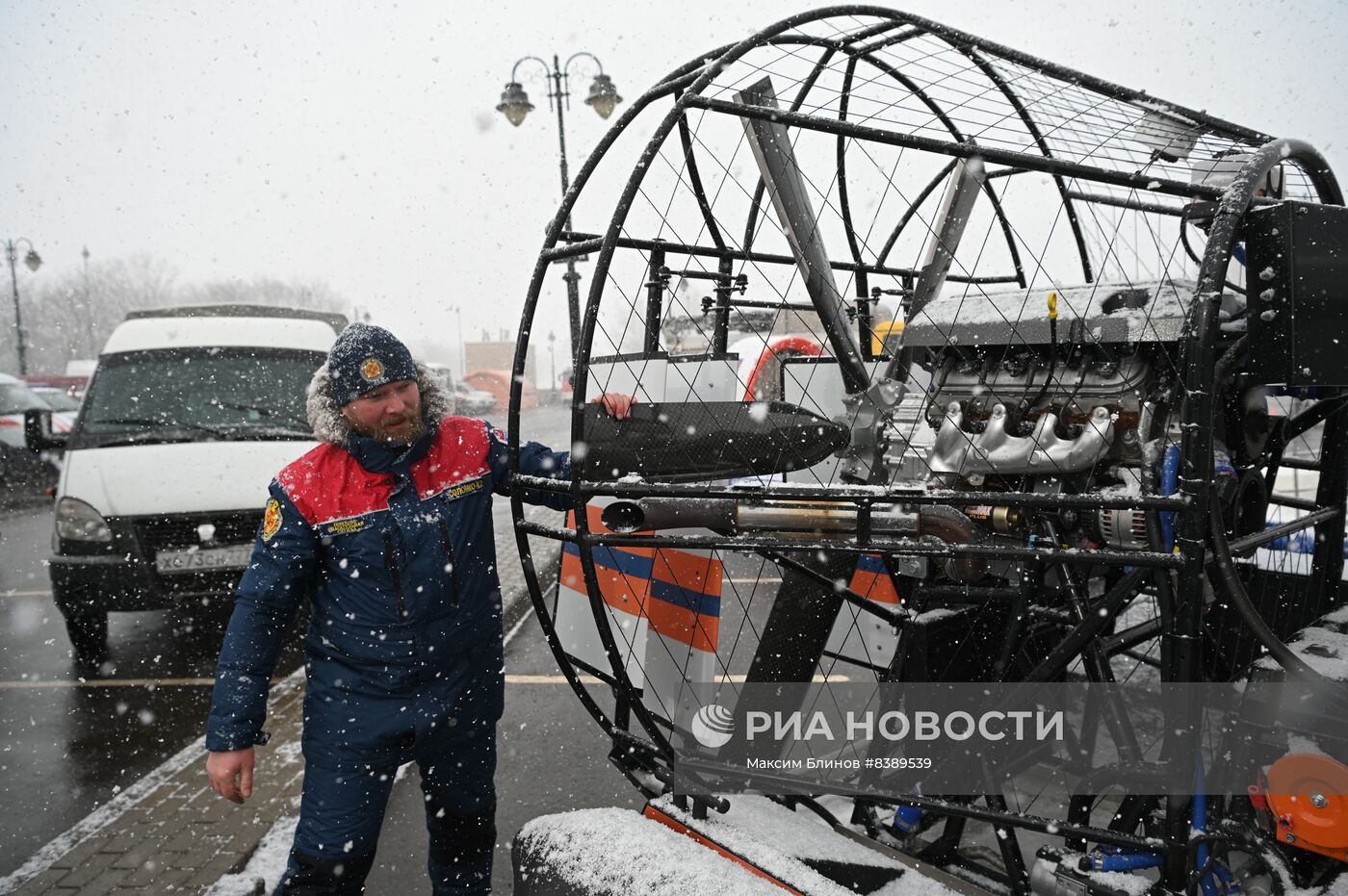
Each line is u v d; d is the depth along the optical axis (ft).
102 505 17.15
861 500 6.30
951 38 7.32
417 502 7.16
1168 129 7.75
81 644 17.71
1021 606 7.76
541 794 11.82
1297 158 7.18
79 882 9.55
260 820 10.78
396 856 10.27
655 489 6.38
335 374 6.89
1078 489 7.66
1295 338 6.88
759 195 10.76
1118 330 7.41
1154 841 6.35
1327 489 9.17
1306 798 6.18
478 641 7.61
